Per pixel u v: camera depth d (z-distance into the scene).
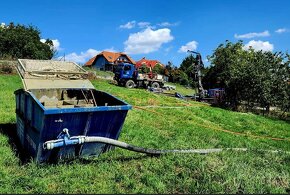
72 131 7.70
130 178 7.04
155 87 37.44
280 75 28.00
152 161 8.17
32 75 9.55
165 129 13.21
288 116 27.88
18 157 7.99
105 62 82.38
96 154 8.34
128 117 14.94
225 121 18.70
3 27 54.88
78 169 7.29
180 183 6.75
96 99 10.53
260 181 7.01
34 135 7.72
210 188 6.47
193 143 10.87
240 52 44.06
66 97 10.43
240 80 28.30
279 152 10.17
